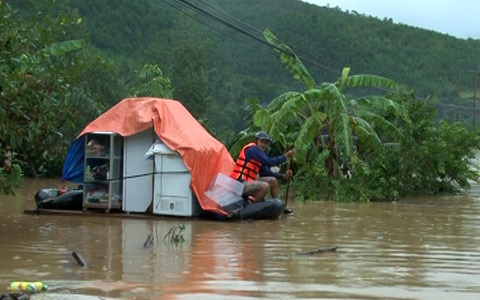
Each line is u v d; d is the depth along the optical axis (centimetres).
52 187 1998
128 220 1288
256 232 1155
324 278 774
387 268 842
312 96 1900
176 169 1312
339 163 2091
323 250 958
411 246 1022
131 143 1358
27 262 856
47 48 1162
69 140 2517
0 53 1098
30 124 1178
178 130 1333
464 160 2228
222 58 5909
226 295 685
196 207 1328
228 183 1330
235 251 955
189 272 800
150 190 1343
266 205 1318
